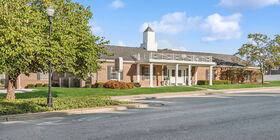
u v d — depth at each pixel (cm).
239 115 957
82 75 1383
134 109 1149
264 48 3141
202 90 2261
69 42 1160
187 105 1291
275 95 1862
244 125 766
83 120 865
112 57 2620
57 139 605
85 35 1227
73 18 1238
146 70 2814
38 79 2639
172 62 2594
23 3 1071
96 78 2481
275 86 2867
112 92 1928
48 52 1051
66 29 1156
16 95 1681
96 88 2259
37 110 994
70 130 703
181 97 1758
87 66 1305
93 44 1283
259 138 610
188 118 894
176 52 3381
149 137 619
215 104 1325
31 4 1249
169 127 739
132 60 2691
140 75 2758
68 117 932
